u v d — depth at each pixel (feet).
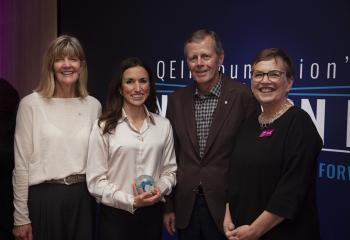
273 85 5.56
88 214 6.67
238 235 5.55
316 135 5.50
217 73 6.83
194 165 6.74
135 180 6.22
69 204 6.47
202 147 6.76
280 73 5.54
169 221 7.20
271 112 5.82
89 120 6.75
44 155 6.39
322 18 8.27
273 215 5.30
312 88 8.54
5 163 6.72
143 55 10.60
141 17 10.55
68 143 6.47
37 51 12.15
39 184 6.45
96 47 11.26
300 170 5.29
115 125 6.26
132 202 5.94
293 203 5.21
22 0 12.18
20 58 12.35
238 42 9.29
